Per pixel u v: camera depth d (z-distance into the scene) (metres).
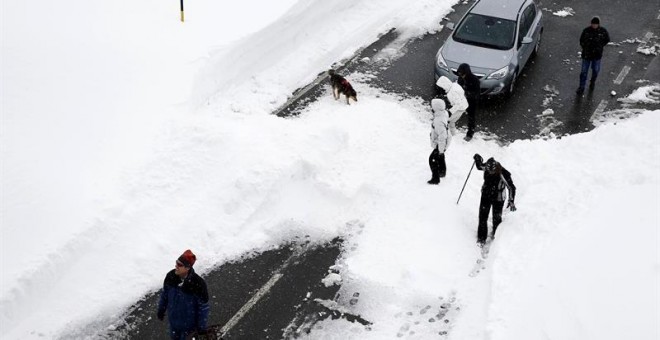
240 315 8.50
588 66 13.32
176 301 6.76
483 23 14.13
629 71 14.61
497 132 12.48
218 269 9.23
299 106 13.03
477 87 11.61
